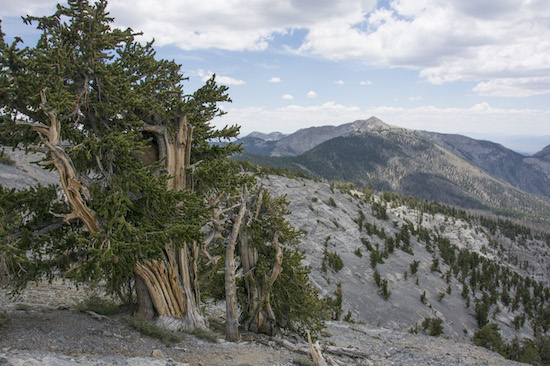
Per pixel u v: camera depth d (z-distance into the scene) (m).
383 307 83.25
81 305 13.55
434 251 136.00
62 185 11.62
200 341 13.92
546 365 58.44
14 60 10.84
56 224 12.80
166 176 12.77
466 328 87.25
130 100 12.99
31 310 12.70
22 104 11.59
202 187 16.52
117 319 13.37
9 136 12.23
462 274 117.31
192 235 12.99
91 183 12.43
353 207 136.25
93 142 11.87
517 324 99.12
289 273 18.30
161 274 14.09
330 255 92.75
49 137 11.43
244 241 17.69
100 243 11.35
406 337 27.02
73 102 11.81
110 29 13.94
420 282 103.12
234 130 17.81
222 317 20.72
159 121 14.88
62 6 12.52
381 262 104.75
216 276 18.39
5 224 10.97
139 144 12.61
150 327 12.85
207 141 18.12
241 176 17.48
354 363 15.56
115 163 12.71
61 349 9.70
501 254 197.75
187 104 14.84
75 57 13.09
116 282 13.61
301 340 18.69
